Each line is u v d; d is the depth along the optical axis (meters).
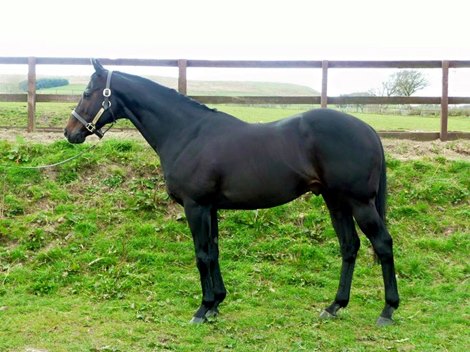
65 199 7.86
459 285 6.40
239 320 5.35
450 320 5.36
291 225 7.57
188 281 6.34
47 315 5.36
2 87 33.75
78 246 6.98
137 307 5.63
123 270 6.49
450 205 8.12
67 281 6.29
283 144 5.12
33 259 6.71
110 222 7.50
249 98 10.49
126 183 8.27
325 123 5.07
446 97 10.34
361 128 5.09
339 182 5.01
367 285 6.41
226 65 10.48
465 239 7.36
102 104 5.54
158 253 6.93
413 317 5.48
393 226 7.64
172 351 4.61
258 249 7.14
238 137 5.21
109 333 4.95
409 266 6.80
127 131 10.78
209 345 4.73
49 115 14.08
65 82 36.44
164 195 7.99
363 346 4.73
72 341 4.77
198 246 5.27
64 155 8.66
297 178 5.13
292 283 6.44
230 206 5.30
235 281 6.38
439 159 9.09
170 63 10.47
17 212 7.57
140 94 5.52
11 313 5.41
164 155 5.43
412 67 10.43
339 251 7.12
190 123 5.39
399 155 9.42
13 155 8.57
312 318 5.45
